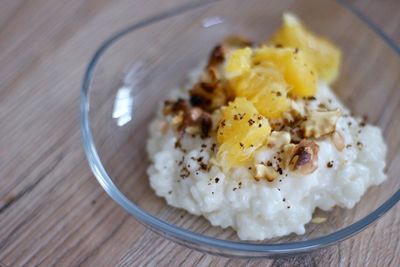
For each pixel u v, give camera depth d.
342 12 0.25
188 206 0.19
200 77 0.22
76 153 0.21
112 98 0.21
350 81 0.23
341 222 0.19
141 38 0.23
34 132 0.22
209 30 0.24
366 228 0.18
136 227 0.19
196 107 0.20
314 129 0.19
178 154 0.20
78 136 0.22
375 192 0.19
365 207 0.19
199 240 0.16
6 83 0.23
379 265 0.18
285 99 0.19
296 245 0.16
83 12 0.26
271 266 0.18
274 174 0.18
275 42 0.22
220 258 0.18
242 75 0.20
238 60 0.20
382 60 0.23
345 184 0.19
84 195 0.20
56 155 0.21
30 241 0.19
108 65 0.21
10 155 0.21
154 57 0.23
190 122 0.20
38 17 0.25
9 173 0.21
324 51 0.22
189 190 0.19
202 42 0.24
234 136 0.18
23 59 0.24
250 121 0.18
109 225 0.19
